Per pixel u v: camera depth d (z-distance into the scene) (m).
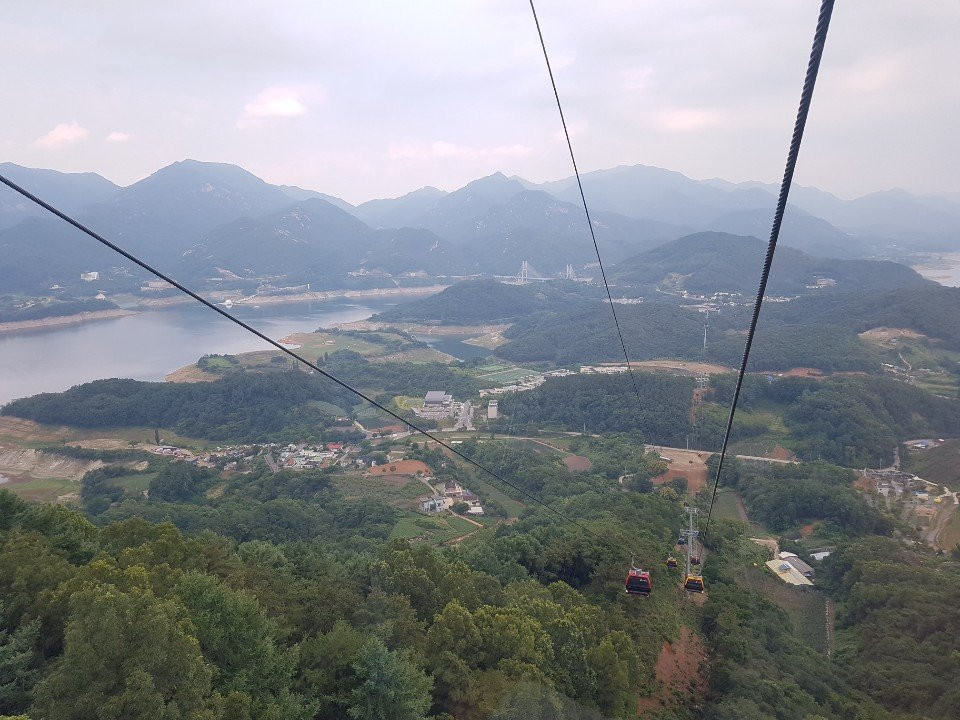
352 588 42.62
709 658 50.94
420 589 41.12
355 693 28.22
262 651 28.16
